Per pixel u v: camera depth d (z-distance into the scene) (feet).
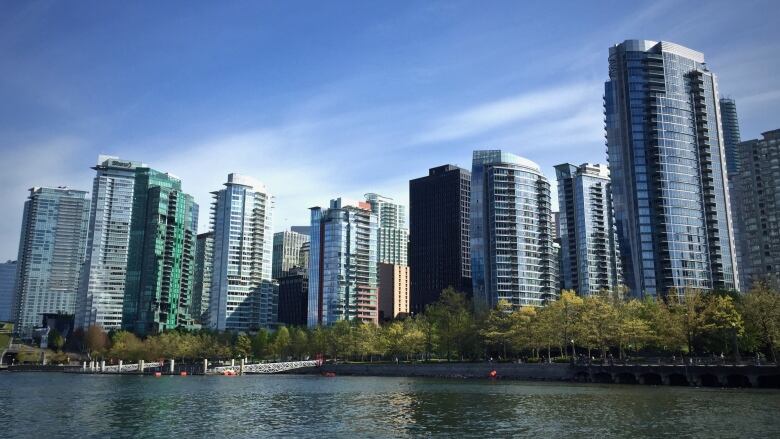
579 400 341.62
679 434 223.30
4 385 536.83
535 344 568.82
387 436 232.53
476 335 643.04
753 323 467.11
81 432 247.91
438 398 371.97
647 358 524.11
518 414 285.84
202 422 274.16
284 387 495.00
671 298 553.64
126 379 651.25
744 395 346.74
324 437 232.12
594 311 524.52
